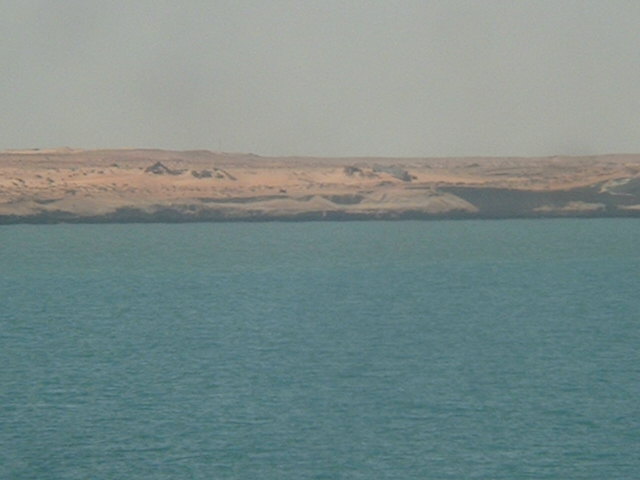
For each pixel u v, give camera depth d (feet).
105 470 298.56
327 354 455.63
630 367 424.46
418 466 302.04
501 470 298.97
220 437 326.85
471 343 484.33
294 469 299.58
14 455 310.86
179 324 549.13
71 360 442.09
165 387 390.01
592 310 605.31
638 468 301.22
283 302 647.15
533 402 367.04
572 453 313.12
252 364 433.48
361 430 333.42
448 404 364.17
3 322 556.51
